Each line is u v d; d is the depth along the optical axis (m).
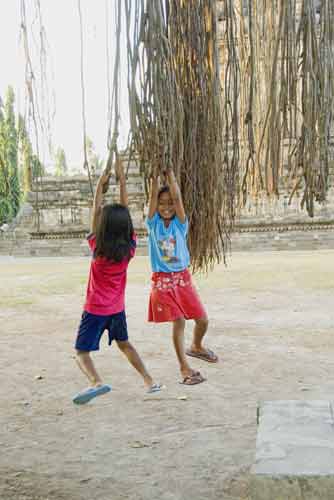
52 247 30.44
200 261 3.06
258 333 8.04
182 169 2.57
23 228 30.58
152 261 5.04
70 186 30.17
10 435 4.31
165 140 2.16
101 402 5.07
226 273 16.41
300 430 3.04
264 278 14.83
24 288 14.29
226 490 3.30
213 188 2.70
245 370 6.05
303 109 2.41
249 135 2.61
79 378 5.93
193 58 2.44
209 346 7.26
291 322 8.79
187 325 8.74
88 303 4.38
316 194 2.48
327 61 2.40
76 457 3.86
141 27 2.12
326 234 27.91
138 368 4.50
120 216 4.25
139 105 2.15
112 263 4.30
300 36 2.50
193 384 5.21
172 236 4.89
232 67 2.53
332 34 2.40
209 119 2.54
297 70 2.40
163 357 6.74
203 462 3.71
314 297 11.20
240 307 10.34
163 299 5.00
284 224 28.08
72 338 8.04
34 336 8.23
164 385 5.54
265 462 2.68
